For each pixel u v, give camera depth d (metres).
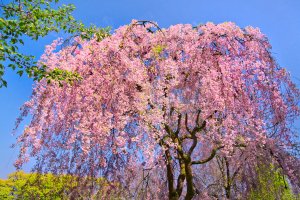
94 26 8.61
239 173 9.59
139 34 9.61
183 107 8.62
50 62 8.65
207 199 9.98
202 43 9.21
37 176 8.13
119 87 8.14
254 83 9.20
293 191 8.85
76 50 9.23
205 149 10.96
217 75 8.71
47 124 8.33
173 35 9.45
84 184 8.02
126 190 8.32
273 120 9.08
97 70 8.45
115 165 8.31
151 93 7.98
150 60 9.34
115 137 8.01
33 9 7.14
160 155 8.13
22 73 6.84
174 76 8.66
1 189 17.52
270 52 9.61
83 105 7.86
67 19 7.82
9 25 6.67
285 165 8.67
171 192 8.95
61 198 7.91
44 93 8.45
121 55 8.43
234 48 9.41
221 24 9.49
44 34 7.31
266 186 8.83
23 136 8.23
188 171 9.45
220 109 8.35
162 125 7.72
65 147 7.83
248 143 8.49
